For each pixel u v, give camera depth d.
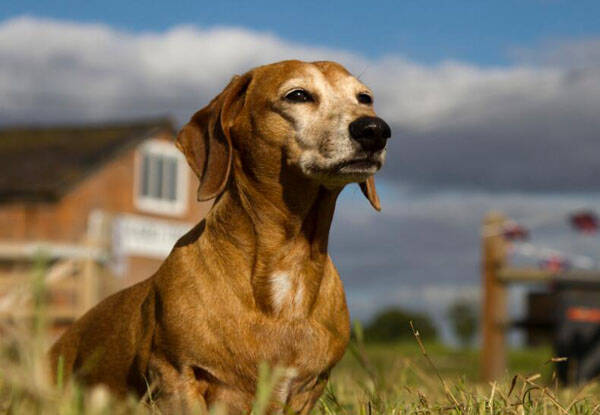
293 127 3.54
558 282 8.46
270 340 3.34
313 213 3.51
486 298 9.03
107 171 21.34
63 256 13.37
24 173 20.77
